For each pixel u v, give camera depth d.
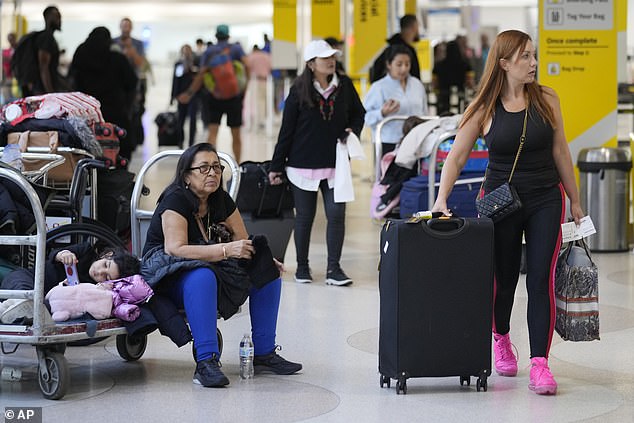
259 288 7.86
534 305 7.52
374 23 23.95
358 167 27.78
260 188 12.27
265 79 40.88
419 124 14.05
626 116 33.81
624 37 16.52
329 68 11.44
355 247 14.76
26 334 6.98
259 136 38.28
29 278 7.32
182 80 28.62
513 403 7.16
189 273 7.50
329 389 7.52
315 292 11.43
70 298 7.23
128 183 10.71
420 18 39.28
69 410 6.93
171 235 7.67
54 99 10.34
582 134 14.84
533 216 7.52
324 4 24.91
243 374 7.83
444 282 7.27
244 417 6.77
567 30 14.67
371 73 17.45
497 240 7.62
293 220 12.59
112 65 16.48
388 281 7.35
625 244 14.16
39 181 9.85
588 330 7.56
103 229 8.04
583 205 14.16
